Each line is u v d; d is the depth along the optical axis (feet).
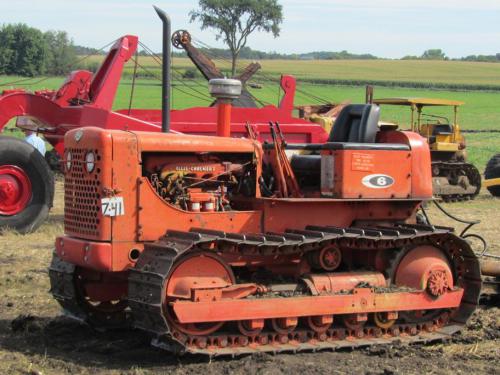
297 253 26.02
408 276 27.12
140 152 24.88
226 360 24.25
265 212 26.30
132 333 27.32
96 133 24.67
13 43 219.41
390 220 27.89
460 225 50.57
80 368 23.50
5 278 34.27
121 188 24.59
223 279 24.59
